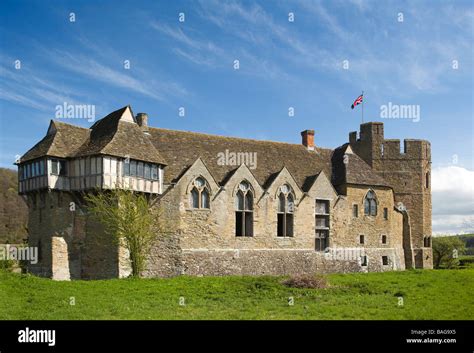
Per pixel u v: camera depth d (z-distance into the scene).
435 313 20.09
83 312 19.47
